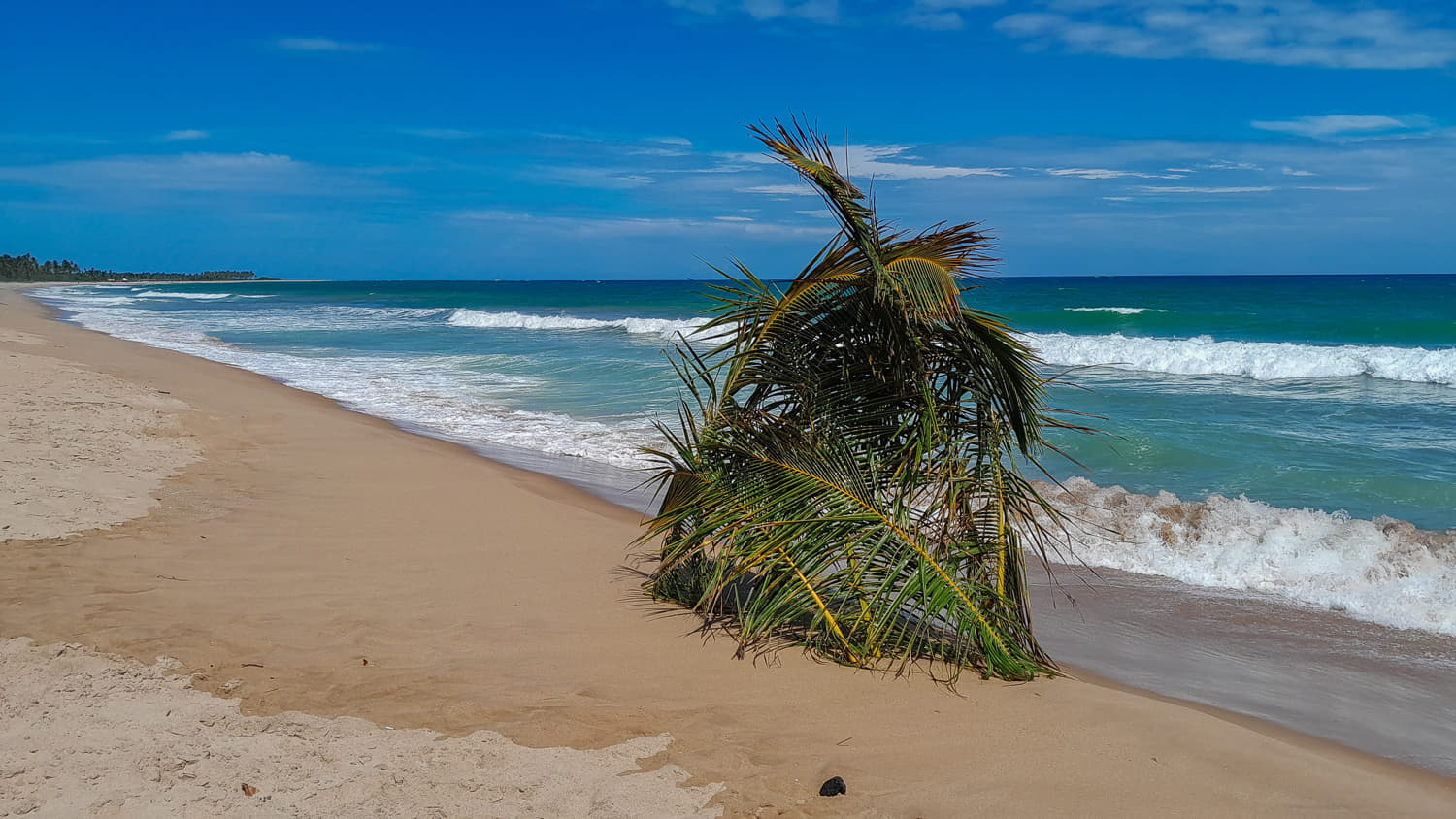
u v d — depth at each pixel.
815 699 3.95
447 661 4.24
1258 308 44.09
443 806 2.96
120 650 4.16
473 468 9.04
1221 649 5.09
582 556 6.11
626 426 12.40
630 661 4.32
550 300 66.69
